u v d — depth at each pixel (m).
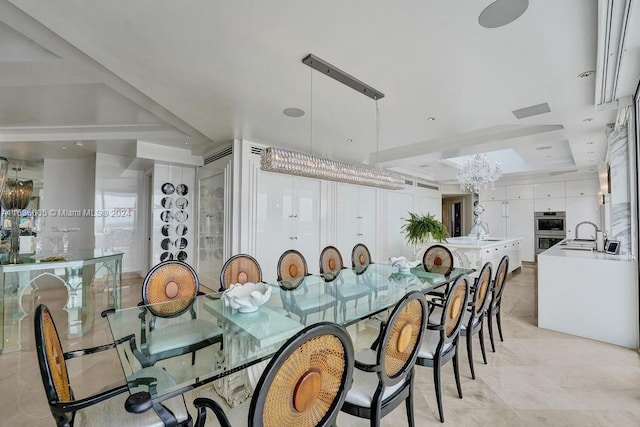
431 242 5.64
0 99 3.26
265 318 1.88
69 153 5.39
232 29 1.83
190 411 1.81
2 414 1.87
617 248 3.29
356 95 2.79
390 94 2.77
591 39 1.94
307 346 0.94
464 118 3.41
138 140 4.70
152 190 5.49
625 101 2.85
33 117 3.84
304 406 1.00
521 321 3.66
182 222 5.63
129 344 1.61
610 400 2.04
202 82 2.51
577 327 3.18
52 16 1.69
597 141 4.23
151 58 2.14
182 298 2.41
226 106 3.04
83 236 5.71
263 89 2.65
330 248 3.61
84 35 1.87
